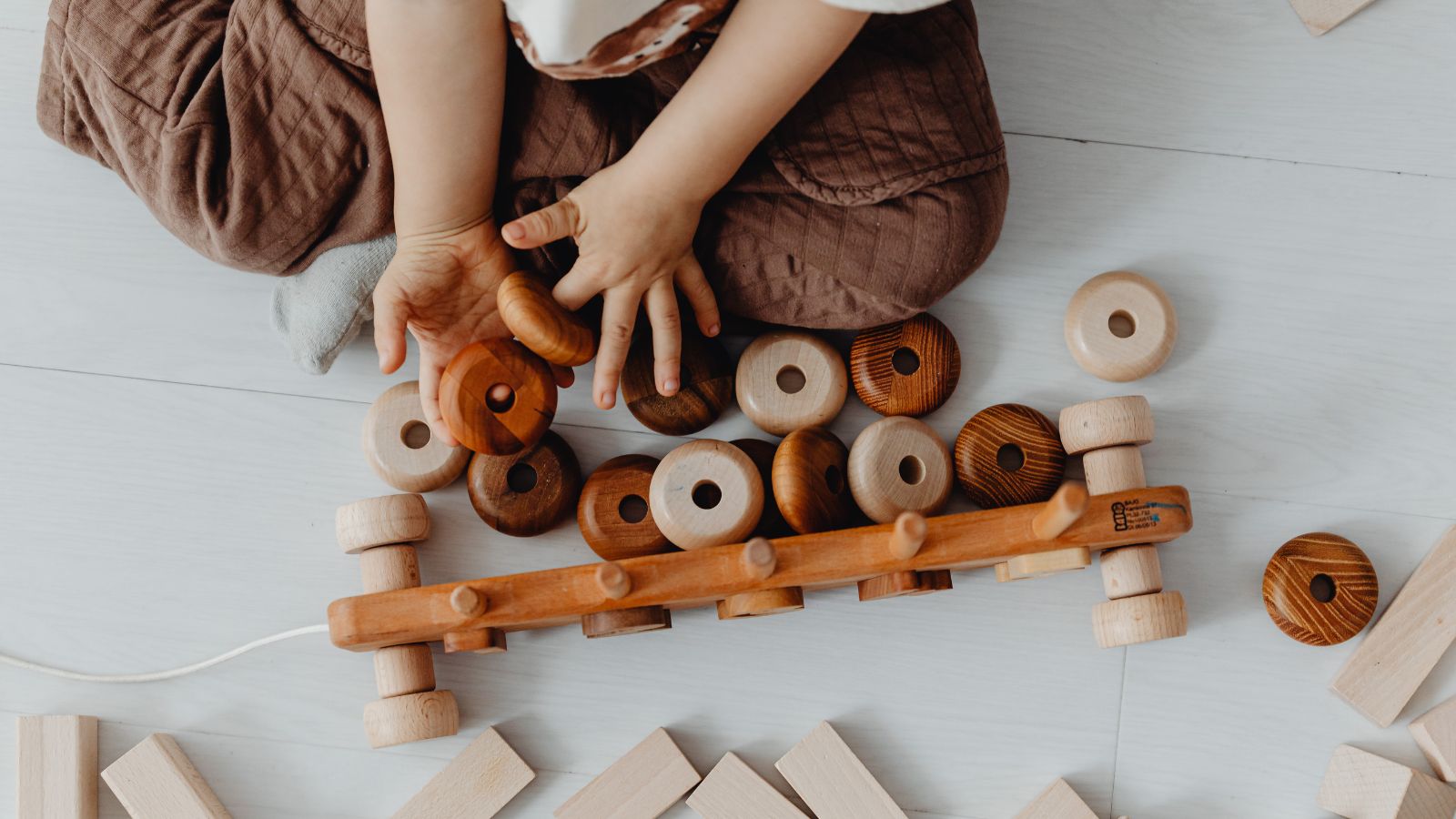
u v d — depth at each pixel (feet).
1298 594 3.46
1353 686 3.49
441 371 3.29
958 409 3.67
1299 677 3.55
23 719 3.48
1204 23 3.83
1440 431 3.67
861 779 3.46
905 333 3.54
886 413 3.57
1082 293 3.60
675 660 3.59
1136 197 3.77
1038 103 3.81
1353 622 3.44
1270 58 3.82
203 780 3.54
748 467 3.34
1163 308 3.55
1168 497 3.15
